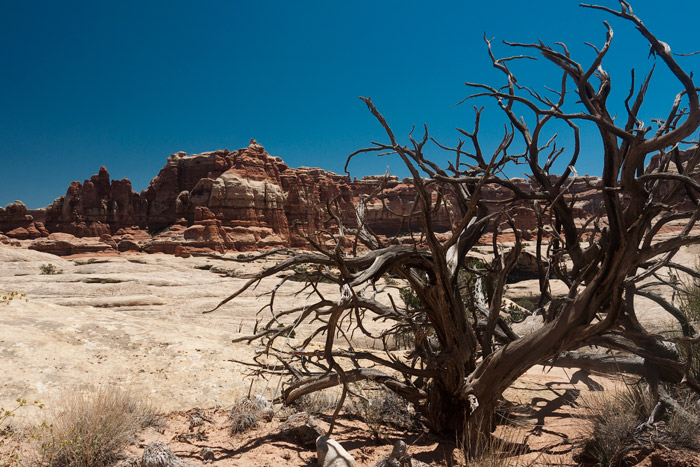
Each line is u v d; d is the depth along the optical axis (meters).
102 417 4.50
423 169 4.86
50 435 4.34
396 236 5.58
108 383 5.90
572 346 5.28
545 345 5.17
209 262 57.62
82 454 4.07
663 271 13.56
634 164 4.79
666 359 5.36
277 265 4.73
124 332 7.55
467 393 5.28
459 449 5.13
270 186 112.56
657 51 4.82
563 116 5.03
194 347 7.46
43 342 6.55
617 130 4.80
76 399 5.11
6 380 5.38
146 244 103.00
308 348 8.80
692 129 4.57
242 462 4.43
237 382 6.54
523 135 5.99
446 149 5.52
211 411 5.79
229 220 105.44
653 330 9.19
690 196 4.99
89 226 118.00
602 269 5.05
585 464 4.88
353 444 5.08
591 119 4.94
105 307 18.00
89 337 7.13
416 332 5.54
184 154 138.00
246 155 115.94
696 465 4.46
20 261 41.81
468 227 5.84
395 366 5.52
